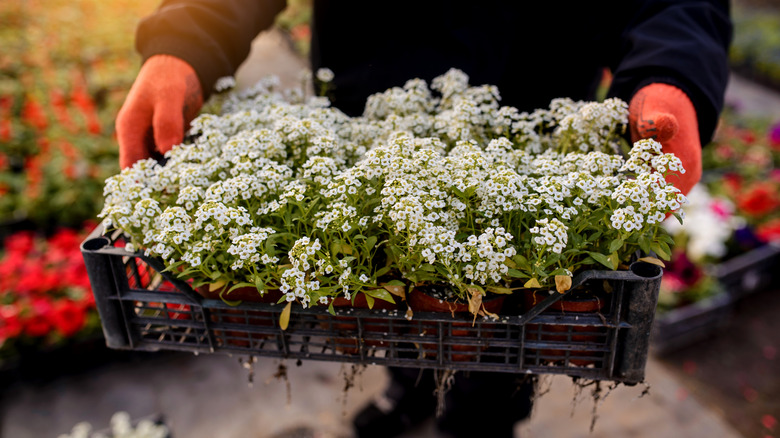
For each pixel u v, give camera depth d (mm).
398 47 1921
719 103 1586
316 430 2971
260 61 7359
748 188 4918
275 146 1486
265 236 1268
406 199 1229
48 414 3109
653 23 1697
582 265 1372
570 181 1277
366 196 1419
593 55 1912
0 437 2988
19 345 3287
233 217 1285
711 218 3961
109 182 1391
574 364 1420
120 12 10102
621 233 1240
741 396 3316
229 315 1397
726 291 3969
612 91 1691
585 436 2965
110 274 1369
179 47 1701
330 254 1350
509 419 2359
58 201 4305
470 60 1874
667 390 3283
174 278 1342
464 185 1284
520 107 1985
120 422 2691
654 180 1193
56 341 3311
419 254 1301
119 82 6641
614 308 1261
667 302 3689
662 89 1518
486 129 1687
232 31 1860
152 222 1384
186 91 1672
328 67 2043
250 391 3203
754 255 4082
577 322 1268
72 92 5961
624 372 1314
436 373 1497
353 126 1628
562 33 1849
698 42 1604
